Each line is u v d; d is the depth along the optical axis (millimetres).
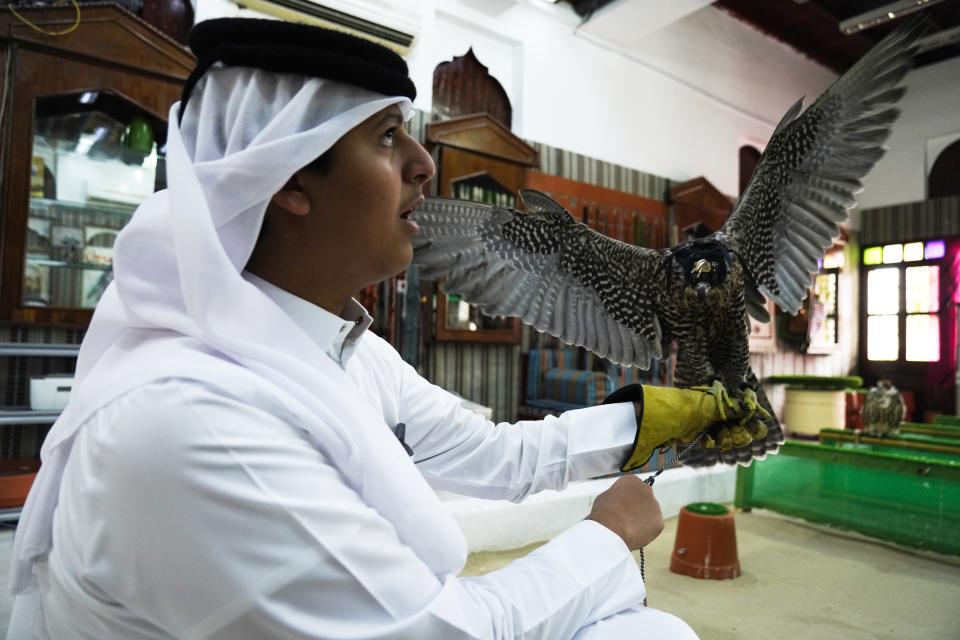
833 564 2750
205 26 646
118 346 651
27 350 2553
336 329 741
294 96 627
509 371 4461
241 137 626
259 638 521
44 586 669
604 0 4625
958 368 6688
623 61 5156
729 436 937
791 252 1060
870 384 7445
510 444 989
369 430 617
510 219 1146
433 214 1152
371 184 661
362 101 640
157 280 642
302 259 706
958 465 2814
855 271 7594
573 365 4543
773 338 6539
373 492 604
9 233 2736
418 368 3838
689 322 1008
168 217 634
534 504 2975
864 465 3133
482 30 4406
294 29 613
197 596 515
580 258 1121
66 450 660
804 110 1011
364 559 546
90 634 594
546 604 659
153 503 504
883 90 1013
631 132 5203
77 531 553
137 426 515
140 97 2979
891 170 7367
